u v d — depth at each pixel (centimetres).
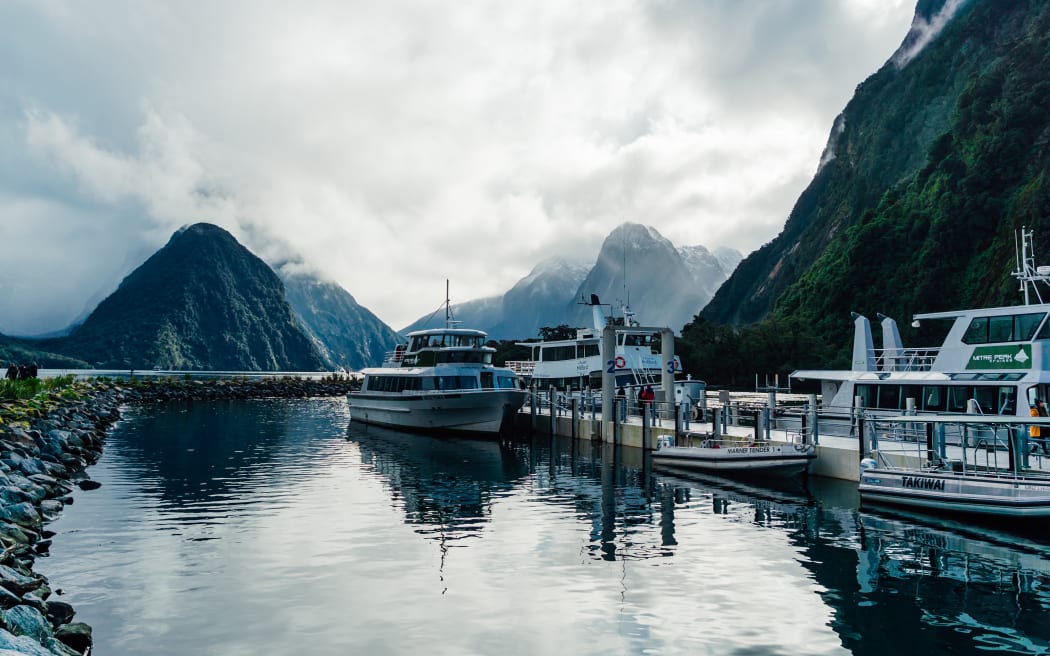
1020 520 1966
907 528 2036
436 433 4888
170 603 1441
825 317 12550
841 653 1198
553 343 5534
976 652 1205
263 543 1914
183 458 3697
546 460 3631
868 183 16262
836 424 3231
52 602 1350
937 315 2969
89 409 5909
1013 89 11562
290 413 7344
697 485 2827
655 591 1506
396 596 1482
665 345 4250
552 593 1498
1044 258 8944
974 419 2047
